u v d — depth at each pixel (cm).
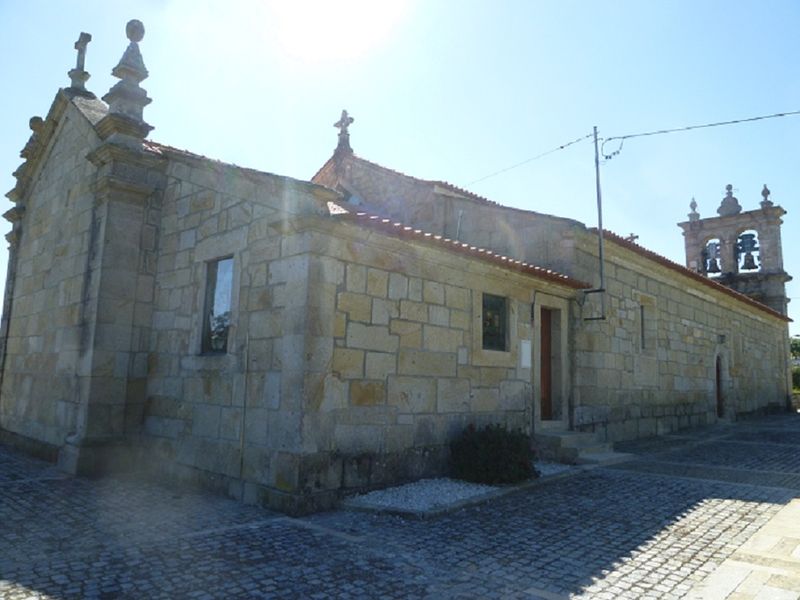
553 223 1171
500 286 952
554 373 1116
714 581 436
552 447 969
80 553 491
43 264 1132
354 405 687
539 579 438
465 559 482
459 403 838
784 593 412
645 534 558
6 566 457
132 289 915
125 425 886
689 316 1698
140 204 937
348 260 698
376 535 547
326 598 400
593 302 1216
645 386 1409
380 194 1438
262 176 721
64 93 1142
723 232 2467
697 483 810
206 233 840
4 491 734
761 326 2369
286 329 664
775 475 880
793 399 2908
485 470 757
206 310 832
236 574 443
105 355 878
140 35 1008
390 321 744
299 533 551
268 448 661
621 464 977
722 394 1900
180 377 837
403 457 742
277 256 700
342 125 1575
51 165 1178
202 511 636
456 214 1309
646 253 1367
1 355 1246
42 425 1015
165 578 434
